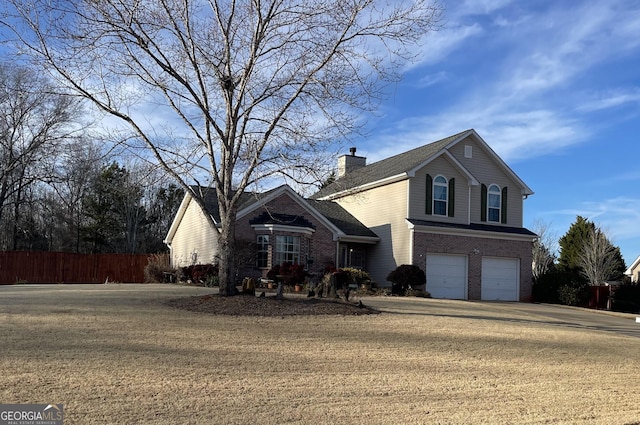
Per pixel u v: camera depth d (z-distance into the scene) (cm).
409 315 1716
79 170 3891
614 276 4712
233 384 844
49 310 1450
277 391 821
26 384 780
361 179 3281
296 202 2900
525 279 3161
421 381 936
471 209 3138
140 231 4697
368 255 3269
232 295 1703
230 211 1684
